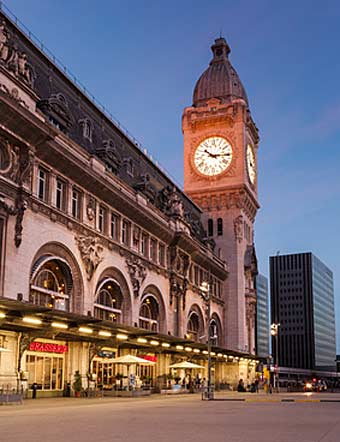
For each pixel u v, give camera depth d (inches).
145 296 2566.4
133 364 2310.5
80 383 1946.4
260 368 4069.9
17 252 1665.8
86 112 2363.4
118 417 1029.8
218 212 3932.1
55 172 1895.9
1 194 1610.5
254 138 4276.6
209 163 3988.7
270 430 797.9
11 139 1660.9
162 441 643.5
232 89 4128.9
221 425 876.6
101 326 1786.4
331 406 1562.5
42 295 1847.9
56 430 761.6
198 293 3284.9
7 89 1667.1
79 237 2011.6
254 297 4037.9
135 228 2491.4
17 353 1653.5
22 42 1975.9
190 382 2775.6
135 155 2842.0
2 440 634.2
